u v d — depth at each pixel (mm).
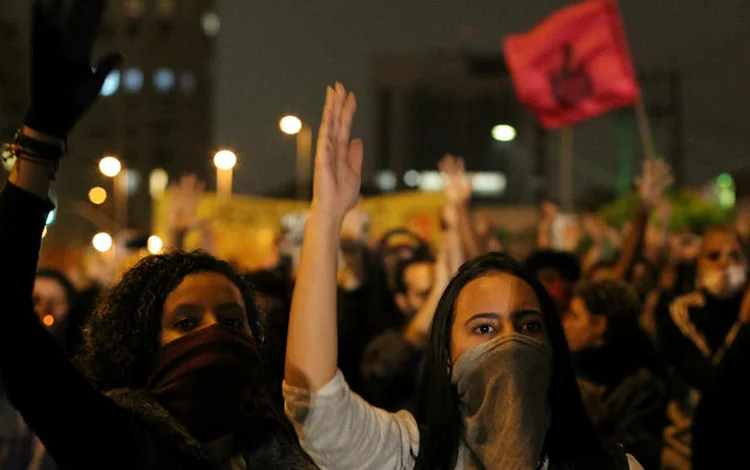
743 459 4453
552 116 11828
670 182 8930
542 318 3021
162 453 2635
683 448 5980
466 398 2922
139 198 85625
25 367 2418
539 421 2871
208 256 3066
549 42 11773
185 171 86312
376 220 14461
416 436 3002
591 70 11609
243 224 15406
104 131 85875
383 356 5656
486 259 3074
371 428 2889
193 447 2643
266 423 2916
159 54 86312
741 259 6238
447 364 3012
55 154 2438
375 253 8523
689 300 6211
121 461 2555
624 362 5160
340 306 7102
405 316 7191
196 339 2799
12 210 2402
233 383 2764
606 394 5129
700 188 37062
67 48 2371
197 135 86625
